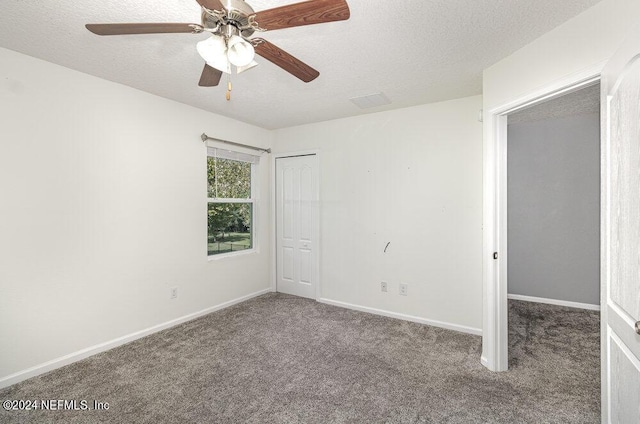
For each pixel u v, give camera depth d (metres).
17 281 2.08
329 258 3.80
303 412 1.78
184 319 3.17
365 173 3.53
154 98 2.89
